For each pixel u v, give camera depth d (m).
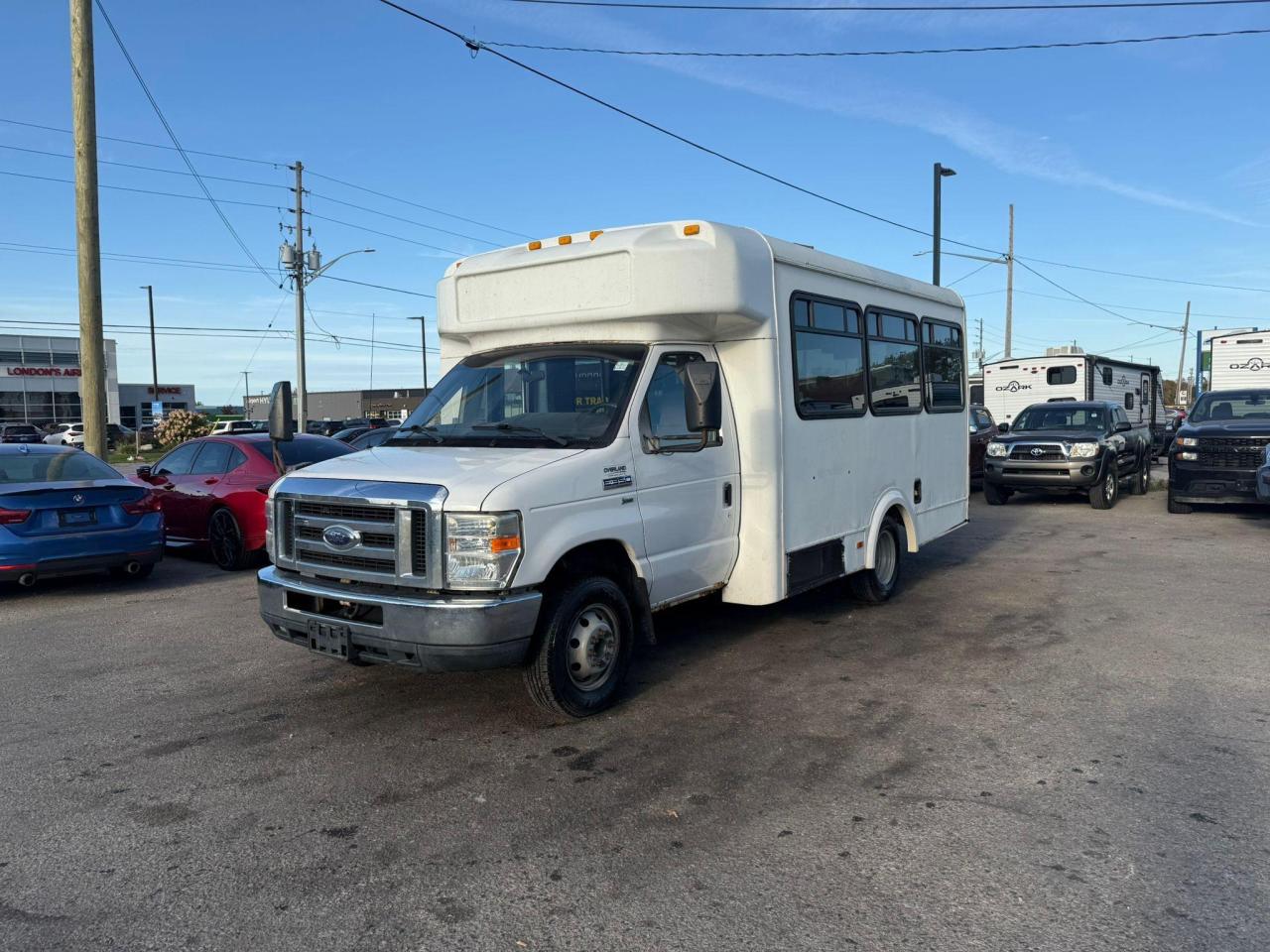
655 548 5.47
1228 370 19.62
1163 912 3.26
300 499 5.15
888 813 4.04
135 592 9.00
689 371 5.25
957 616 7.61
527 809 4.13
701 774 4.50
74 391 62.97
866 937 3.13
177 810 4.15
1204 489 13.48
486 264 6.20
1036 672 6.03
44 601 8.62
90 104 12.23
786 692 5.70
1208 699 5.47
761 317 5.96
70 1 12.02
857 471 7.31
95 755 4.80
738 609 7.93
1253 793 4.20
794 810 4.09
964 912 3.27
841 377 7.08
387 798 4.25
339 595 4.84
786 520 6.28
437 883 3.51
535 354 5.92
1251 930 3.14
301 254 36.03
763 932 3.17
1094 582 8.88
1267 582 8.78
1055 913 3.26
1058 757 4.64
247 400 71.56
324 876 3.57
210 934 3.19
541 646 4.91
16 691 5.88
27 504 8.26
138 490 9.02
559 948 3.09
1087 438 14.59
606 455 5.16
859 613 7.75
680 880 3.52
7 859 3.72
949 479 9.22
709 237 5.62
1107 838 3.80
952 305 9.27
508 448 5.32
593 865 3.64
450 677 6.03
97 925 3.25
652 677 6.03
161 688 5.91
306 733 5.09
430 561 4.60
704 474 5.86
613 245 5.59
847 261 7.22
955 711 5.32
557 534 4.81
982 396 22.69
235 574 9.94
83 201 12.27
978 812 4.04
